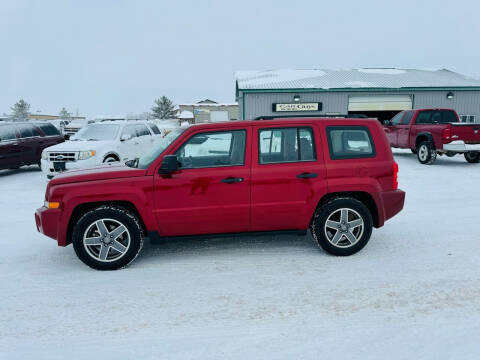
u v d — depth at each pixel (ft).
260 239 17.92
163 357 8.94
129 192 14.11
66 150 31.19
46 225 14.02
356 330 9.93
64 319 10.83
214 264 14.80
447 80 90.79
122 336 9.88
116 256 14.43
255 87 82.79
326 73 100.22
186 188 14.38
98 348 9.37
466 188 29.30
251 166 14.74
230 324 10.36
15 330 10.28
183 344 9.46
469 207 23.35
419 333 9.73
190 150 14.69
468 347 9.11
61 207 13.99
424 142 43.34
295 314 10.82
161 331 10.08
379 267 14.21
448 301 11.44
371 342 9.38
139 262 15.17
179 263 14.98
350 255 15.44
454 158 51.01
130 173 14.30
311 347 9.21
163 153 14.55
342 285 12.69
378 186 15.24
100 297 12.16
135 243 14.35
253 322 10.44
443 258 15.03
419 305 11.22
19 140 39.55
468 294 11.89
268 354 8.96
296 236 18.33
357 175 15.16
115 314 11.05
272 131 15.01
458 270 13.82
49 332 10.16
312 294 12.06
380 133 15.57
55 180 14.34
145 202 14.21
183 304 11.57
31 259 15.80
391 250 16.05
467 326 10.03
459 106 84.79
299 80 90.68
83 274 14.07
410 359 8.70
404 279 13.10
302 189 14.92
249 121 15.03
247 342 9.48
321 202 15.56
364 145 15.47
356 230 15.75
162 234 14.67
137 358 8.93
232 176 14.55
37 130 42.57
